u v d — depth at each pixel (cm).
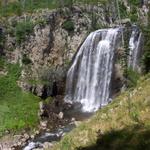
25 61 8038
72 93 8050
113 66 7662
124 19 9275
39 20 8225
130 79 7319
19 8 8844
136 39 7738
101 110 3772
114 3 9325
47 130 6331
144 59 6334
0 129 6262
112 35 7881
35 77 7875
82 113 7169
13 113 6856
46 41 8156
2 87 7619
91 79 7944
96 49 7988
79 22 8488
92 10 8838
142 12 9388
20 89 7675
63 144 3092
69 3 8712
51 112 7100
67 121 6706
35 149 5606
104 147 2280
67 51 8338
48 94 7775
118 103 3506
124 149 2119
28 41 8119
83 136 2953
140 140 2117
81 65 8144
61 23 8338
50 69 8044
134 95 3419
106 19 9019
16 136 6097
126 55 7581
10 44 8144
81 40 8419
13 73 7912
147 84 3703
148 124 2380
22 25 8194
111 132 2455
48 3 8969
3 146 5834
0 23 8188
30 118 6738
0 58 8056
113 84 7575
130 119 2664
